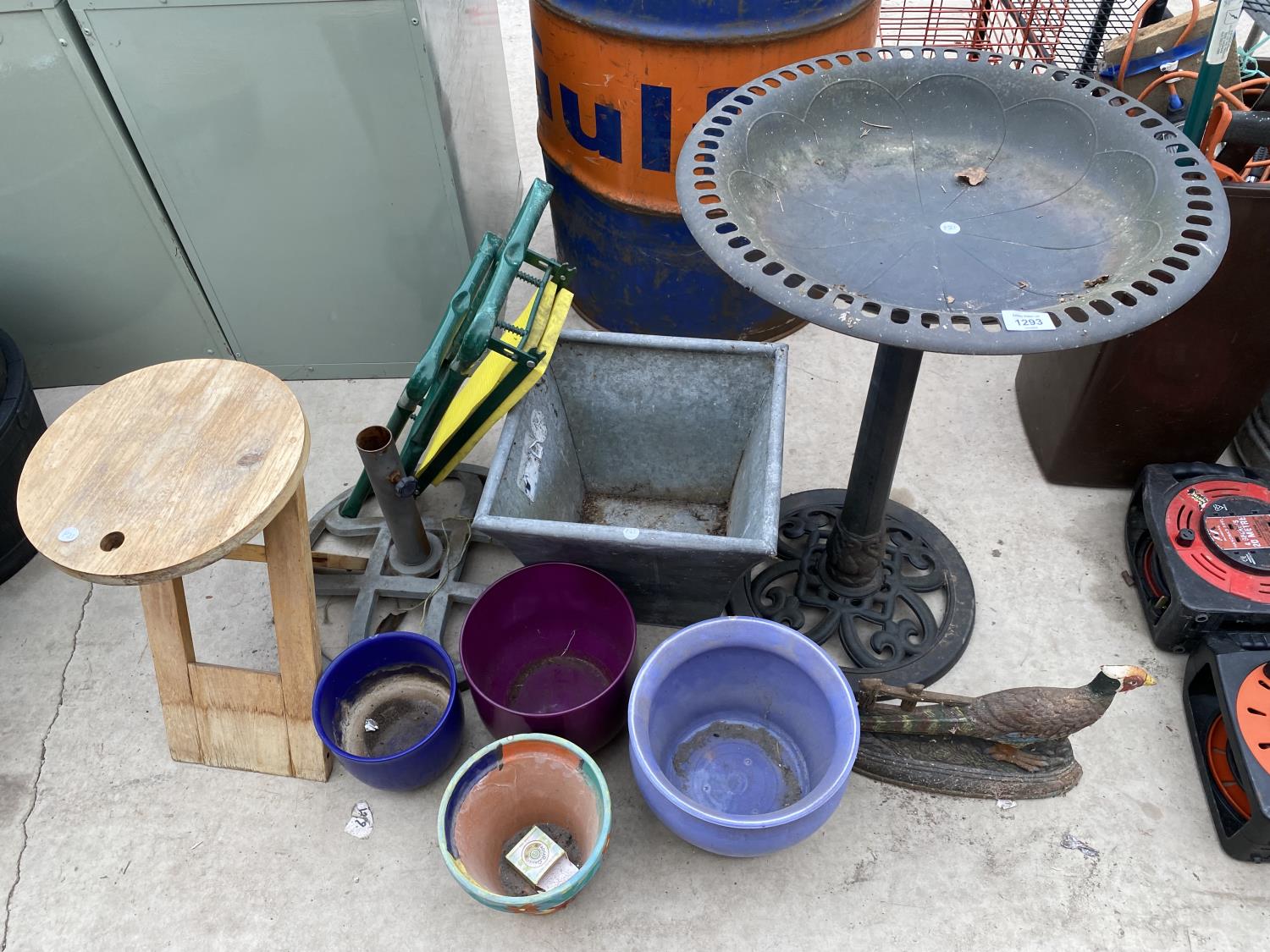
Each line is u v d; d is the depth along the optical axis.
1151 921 1.63
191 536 1.43
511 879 1.65
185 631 1.81
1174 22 2.59
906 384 1.68
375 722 1.87
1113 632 2.06
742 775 1.76
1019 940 1.61
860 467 1.88
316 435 2.64
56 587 2.24
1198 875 1.68
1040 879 1.68
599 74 2.24
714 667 1.73
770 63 2.17
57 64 2.02
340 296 2.58
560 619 1.97
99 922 1.67
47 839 1.78
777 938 1.62
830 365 2.79
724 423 2.14
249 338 2.69
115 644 2.11
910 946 1.61
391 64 2.05
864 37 2.36
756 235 1.34
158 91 2.08
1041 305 1.28
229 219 2.36
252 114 2.13
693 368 2.05
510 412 1.89
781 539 2.22
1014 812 1.77
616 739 1.91
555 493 2.09
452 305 1.73
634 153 2.36
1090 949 1.60
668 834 1.75
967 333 1.15
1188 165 1.40
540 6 2.27
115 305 2.56
